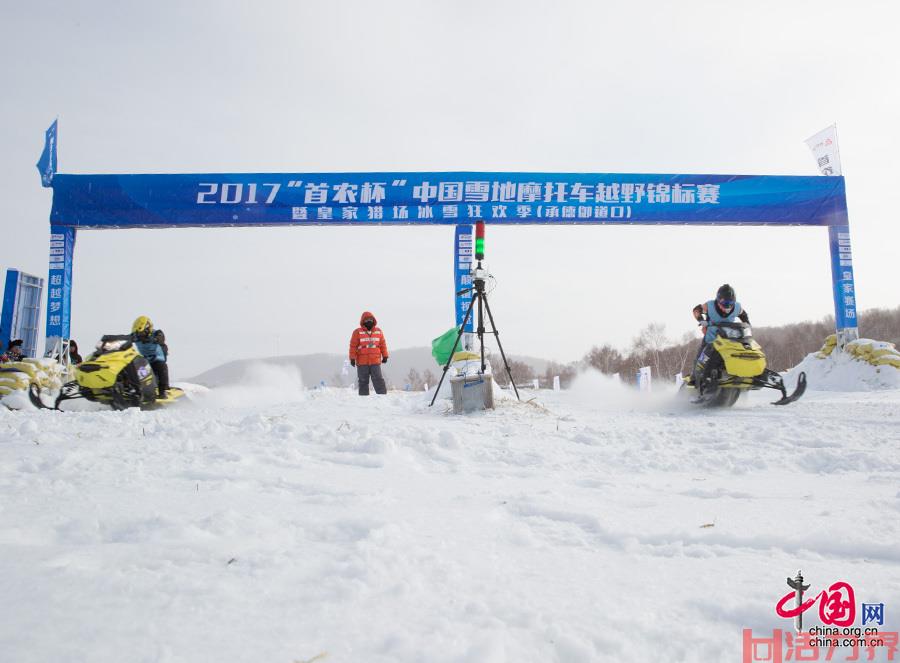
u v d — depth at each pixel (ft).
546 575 5.26
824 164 41.60
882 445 14.49
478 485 9.59
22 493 8.18
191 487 8.85
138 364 25.59
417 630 4.05
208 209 37.19
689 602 4.66
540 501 8.13
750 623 4.34
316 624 4.11
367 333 34.45
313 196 37.50
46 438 14.10
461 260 37.45
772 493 9.10
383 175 37.81
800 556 5.89
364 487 9.21
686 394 27.96
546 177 38.37
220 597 4.53
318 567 5.25
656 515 7.45
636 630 4.16
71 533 6.33
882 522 6.85
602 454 13.17
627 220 38.65
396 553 5.66
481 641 3.80
